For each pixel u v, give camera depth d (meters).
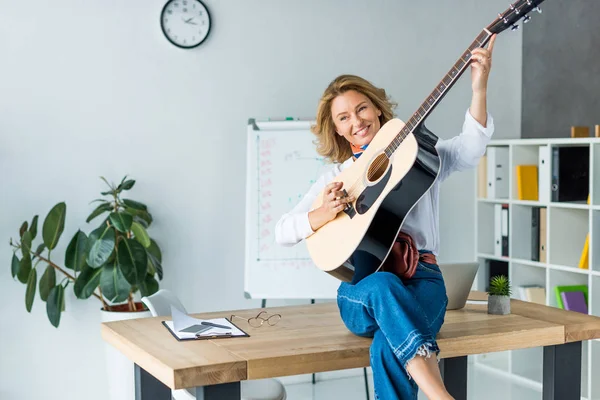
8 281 4.16
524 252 4.95
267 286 4.43
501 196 5.07
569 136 5.02
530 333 2.57
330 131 2.82
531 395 4.46
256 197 4.46
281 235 2.71
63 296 4.01
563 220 4.72
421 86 5.11
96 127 4.31
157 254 4.31
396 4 5.01
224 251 4.63
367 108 2.67
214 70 4.56
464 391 3.00
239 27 4.61
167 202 4.48
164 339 2.47
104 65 4.31
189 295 4.55
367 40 4.94
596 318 2.78
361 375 4.98
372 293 2.32
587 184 4.73
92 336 4.32
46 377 4.25
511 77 5.40
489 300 2.85
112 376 4.11
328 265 2.54
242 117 4.64
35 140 4.19
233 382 2.23
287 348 2.32
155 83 4.43
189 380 2.11
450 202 5.24
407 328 2.23
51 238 4.03
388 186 2.44
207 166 4.57
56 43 4.21
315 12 4.79
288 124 4.48
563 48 5.05
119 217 3.93
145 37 4.39
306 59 4.78
